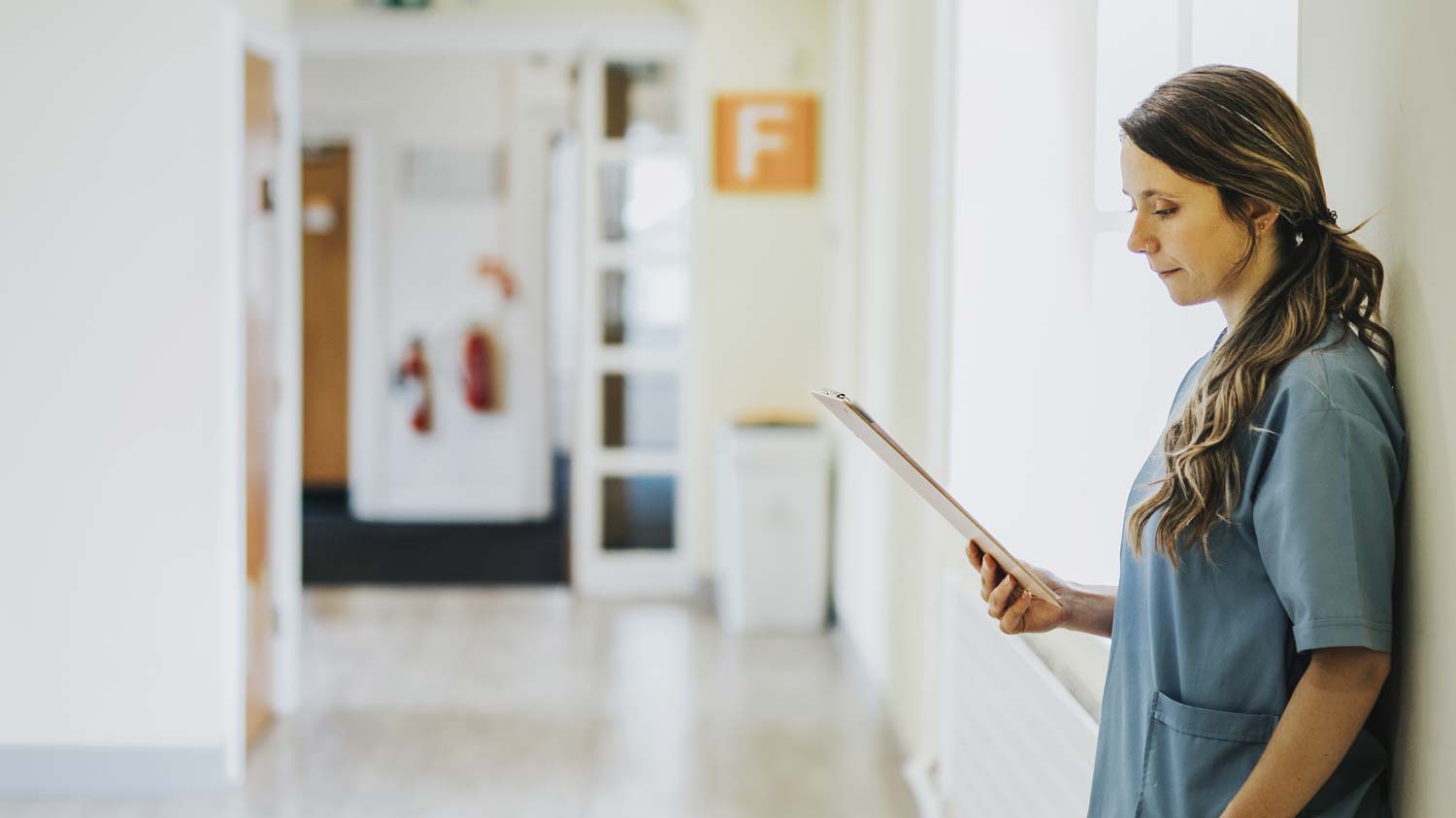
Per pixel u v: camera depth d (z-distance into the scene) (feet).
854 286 17.62
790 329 20.79
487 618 19.94
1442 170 4.23
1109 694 5.09
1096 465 8.64
